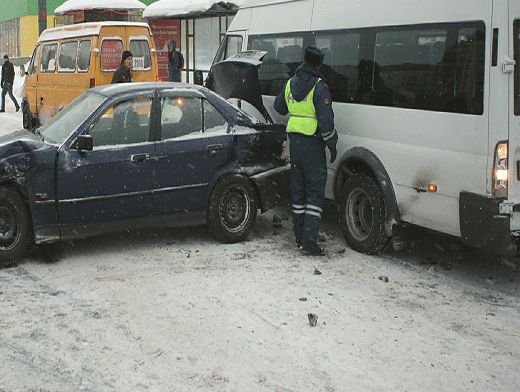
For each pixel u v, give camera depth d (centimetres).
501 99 562
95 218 677
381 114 686
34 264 668
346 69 743
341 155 743
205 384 433
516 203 575
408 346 495
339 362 467
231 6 1772
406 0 657
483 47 570
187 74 2097
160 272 647
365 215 723
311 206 705
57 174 652
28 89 1681
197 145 717
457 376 452
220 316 542
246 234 756
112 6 2478
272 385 433
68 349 480
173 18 2041
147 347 485
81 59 1414
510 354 486
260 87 906
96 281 620
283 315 546
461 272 667
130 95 697
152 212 704
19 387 427
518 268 684
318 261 691
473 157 582
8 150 637
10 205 646
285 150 773
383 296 595
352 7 736
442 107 612
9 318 533
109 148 677
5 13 5103
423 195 638
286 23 866
